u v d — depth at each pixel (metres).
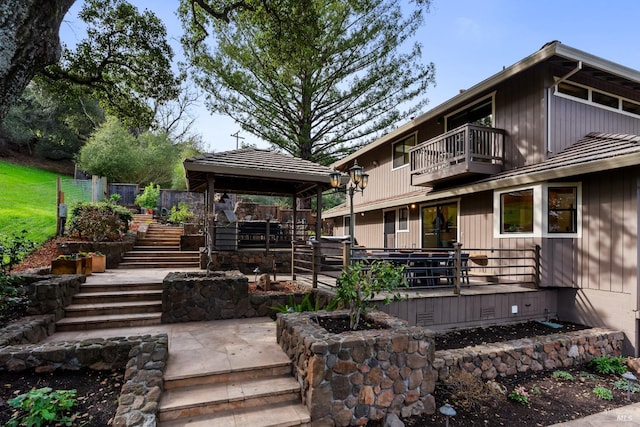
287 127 15.54
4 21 3.09
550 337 5.55
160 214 17.06
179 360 4.03
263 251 9.17
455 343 5.64
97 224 9.88
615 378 5.05
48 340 4.73
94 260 8.16
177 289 5.80
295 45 8.28
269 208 16.97
